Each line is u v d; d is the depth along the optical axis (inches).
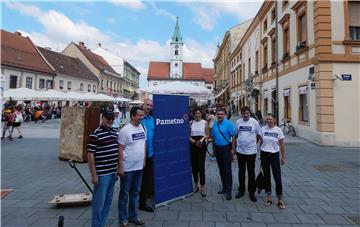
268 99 947.3
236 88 1676.9
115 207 226.1
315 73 568.1
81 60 2272.4
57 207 221.5
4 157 434.3
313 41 584.1
